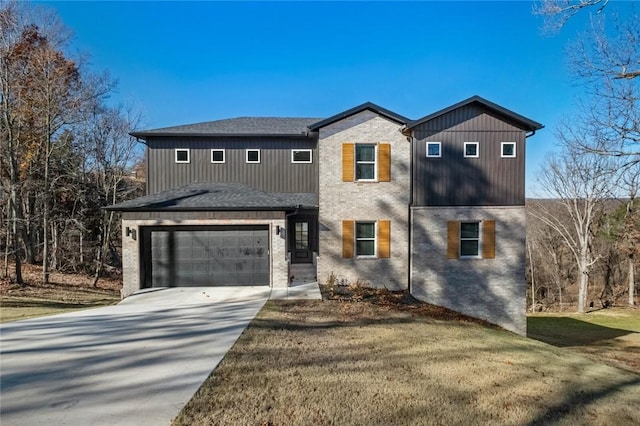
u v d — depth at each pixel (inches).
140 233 540.1
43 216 816.3
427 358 267.1
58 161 962.7
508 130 548.1
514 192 549.3
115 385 206.1
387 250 566.3
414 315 435.2
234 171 669.3
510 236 549.3
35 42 779.4
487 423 174.9
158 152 660.1
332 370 234.1
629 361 502.6
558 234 1301.7
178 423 164.4
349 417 173.9
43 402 185.8
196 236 553.9
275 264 545.0
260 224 547.8
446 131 546.3
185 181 661.9
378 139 570.9
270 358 252.5
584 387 231.0
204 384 207.5
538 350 329.7
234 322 354.9
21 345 282.7
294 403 186.4
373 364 247.9
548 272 1363.2
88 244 1035.3
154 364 239.3
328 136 569.3
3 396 192.9
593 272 1348.4
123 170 1082.7
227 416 171.6
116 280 978.1
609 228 1150.3
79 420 167.6
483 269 546.9
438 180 545.3
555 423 180.1
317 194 621.3
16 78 743.1
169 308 430.0
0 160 816.3
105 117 1035.9
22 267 903.1
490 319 543.2
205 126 707.4
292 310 416.2
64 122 870.4
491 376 237.5
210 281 553.3
